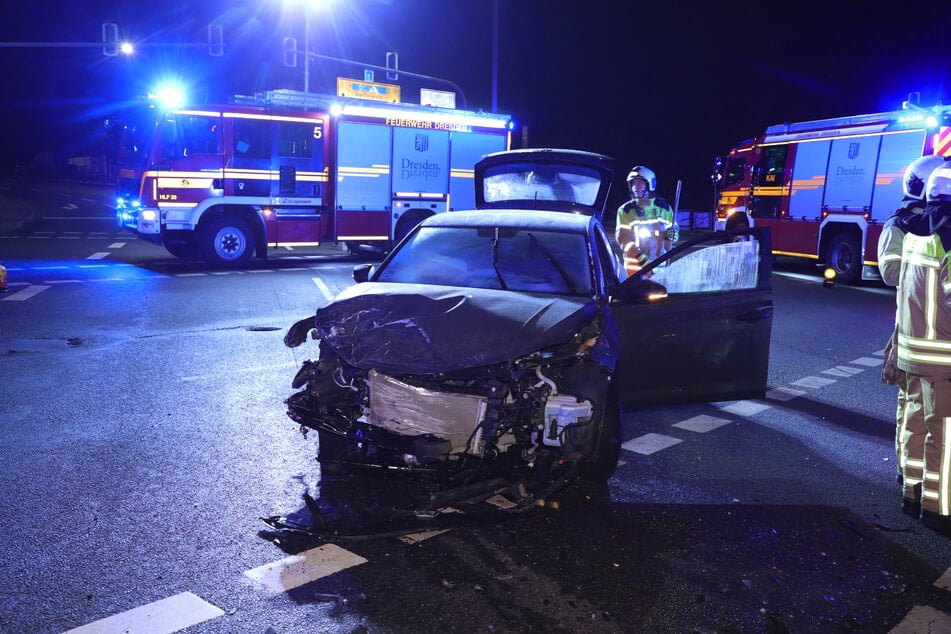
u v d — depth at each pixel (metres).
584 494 4.55
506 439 4.12
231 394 6.43
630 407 5.44
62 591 3.27
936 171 4.22
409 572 3.54
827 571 3.70
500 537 3.94
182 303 10.86
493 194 10.47
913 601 3.45
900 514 4.41
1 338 8.33
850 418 6.36
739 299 5.84
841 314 11.82
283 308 10.65
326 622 3.10
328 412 4.29
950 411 4.10
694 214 33.88
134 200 14.73
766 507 4.45
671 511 4.34
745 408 6.60
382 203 16.34
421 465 4.08
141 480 4.52
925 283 4.11
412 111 16.42
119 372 7.05
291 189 15.41
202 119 14.41
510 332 4.09
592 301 4.75
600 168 9.72
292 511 4.14
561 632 3.09
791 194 16.98
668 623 3.18
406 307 4.43
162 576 3.43
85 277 13.20
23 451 4.96
